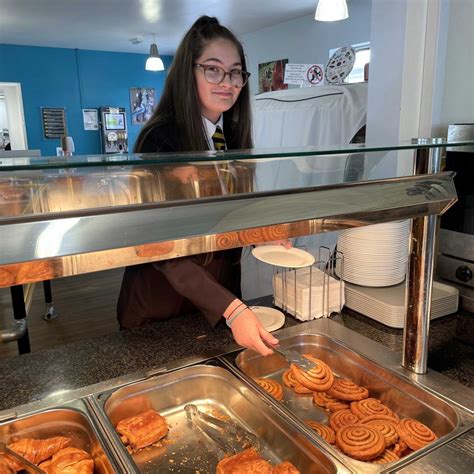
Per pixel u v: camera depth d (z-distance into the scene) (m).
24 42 5.99
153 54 5.22
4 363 1.04
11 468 0.73
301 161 0.80
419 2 1.82
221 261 1.35
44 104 6.46
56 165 0.58
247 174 0.74
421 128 1.93
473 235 1.26
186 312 1.34
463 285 1.31
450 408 0.85
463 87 1.80
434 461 0.72
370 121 2.15
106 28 5.18
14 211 0.58
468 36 1.75
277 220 0.68
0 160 0.63
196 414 0.93
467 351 1.08
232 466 0.76
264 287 2.27
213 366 1.00
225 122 1.55
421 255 0.89
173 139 1.27
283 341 1.12
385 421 0.88
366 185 0.78
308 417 0.94
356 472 0.70
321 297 1.26
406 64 1.92
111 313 3.58
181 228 0.61
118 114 7.00
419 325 0.93
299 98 3.11
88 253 0.56
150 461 0.82
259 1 4.19
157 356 1.07
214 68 1.29
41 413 0.83
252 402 0.90
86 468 0.73
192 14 4.59
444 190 0.85
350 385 0.99
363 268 1.33
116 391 0.90
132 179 0.66
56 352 1.09
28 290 2.93
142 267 1.31
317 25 4.85
